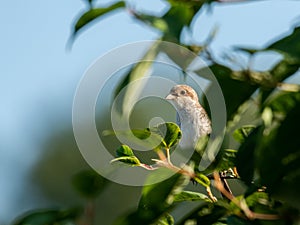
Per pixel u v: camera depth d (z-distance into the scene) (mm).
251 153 6254
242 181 6234
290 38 5785
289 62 6410
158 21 6949
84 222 7430
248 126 7441
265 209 6820
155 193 6836
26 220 7238
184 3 7172
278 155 5926
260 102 6844
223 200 7023
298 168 5969
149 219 6855
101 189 7527
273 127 6371
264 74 6758
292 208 6629
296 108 5887
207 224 6828
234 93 6766
